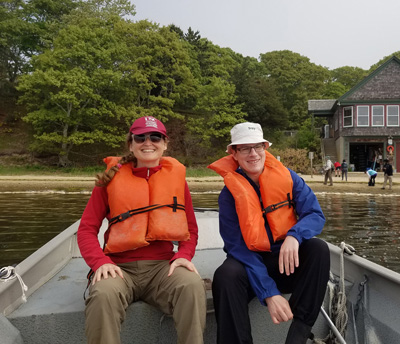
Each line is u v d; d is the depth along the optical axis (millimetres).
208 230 3195
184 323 1529
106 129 30469
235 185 1914
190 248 1934
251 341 1639
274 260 1899
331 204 11734
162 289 1688
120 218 1849
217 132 31906
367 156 32031
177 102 36812
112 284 1573
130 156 2025
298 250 1793
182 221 1907
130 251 1879
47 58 26766
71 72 26484
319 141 33625
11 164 28031
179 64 33969
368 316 1830
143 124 1944
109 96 30375
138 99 32219
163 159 2062
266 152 2066
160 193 1896
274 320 1626
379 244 6094
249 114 36562
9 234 6578
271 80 47500
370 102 27625
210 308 1871
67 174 25609
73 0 43812
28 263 1939
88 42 27406
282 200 1924
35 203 11031
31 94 28516
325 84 57375
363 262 1899
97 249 1818
